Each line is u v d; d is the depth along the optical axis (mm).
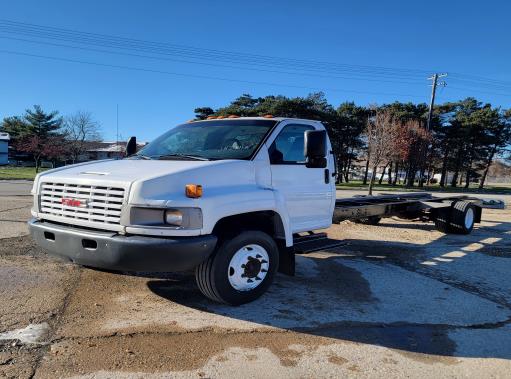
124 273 5781
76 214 4426
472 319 4836
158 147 5785
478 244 9297
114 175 4402
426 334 4375
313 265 6883
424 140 45531
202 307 4785
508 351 4078
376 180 67562
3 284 5195
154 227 4098
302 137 5758
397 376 3539
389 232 10453
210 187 4492
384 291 5691
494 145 55406
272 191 5016
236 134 5465
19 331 3977
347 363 3713
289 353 3842
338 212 8266
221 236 4617
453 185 56438
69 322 4230
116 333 4043
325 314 4770
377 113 40031
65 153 58562
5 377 3236
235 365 3580
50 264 6094
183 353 3734
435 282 6211
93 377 3301
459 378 3551
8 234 8008
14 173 38469
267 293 5367
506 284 6301
